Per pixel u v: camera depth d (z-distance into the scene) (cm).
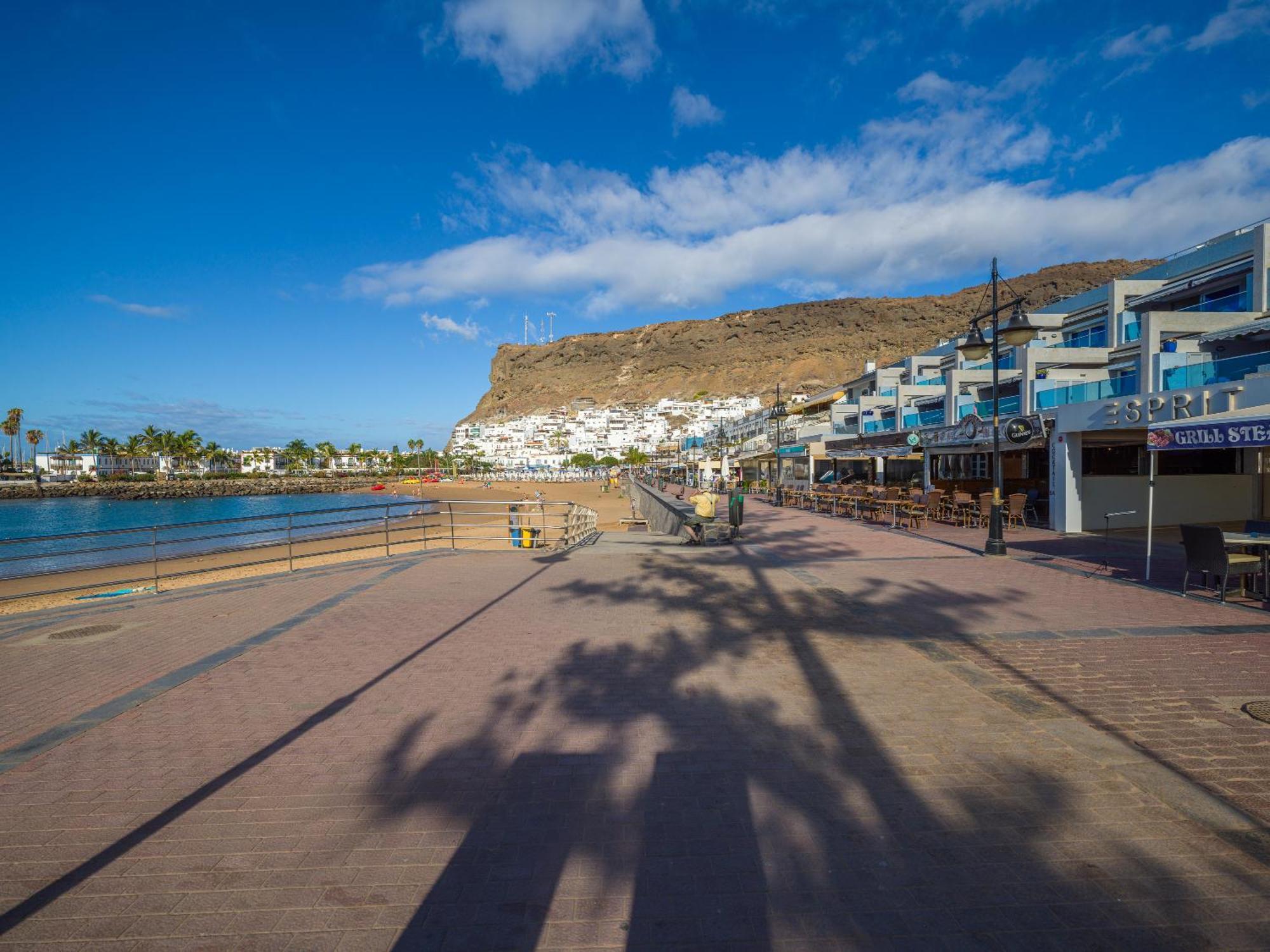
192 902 271
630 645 646
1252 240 2125
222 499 9106
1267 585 796
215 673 575
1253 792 347
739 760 393
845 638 662
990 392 2761
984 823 321
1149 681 520
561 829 321
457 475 15475
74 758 409
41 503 8556
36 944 248
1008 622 720
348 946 244
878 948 240
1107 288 2586
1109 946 239
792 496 2925
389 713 475
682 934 248
